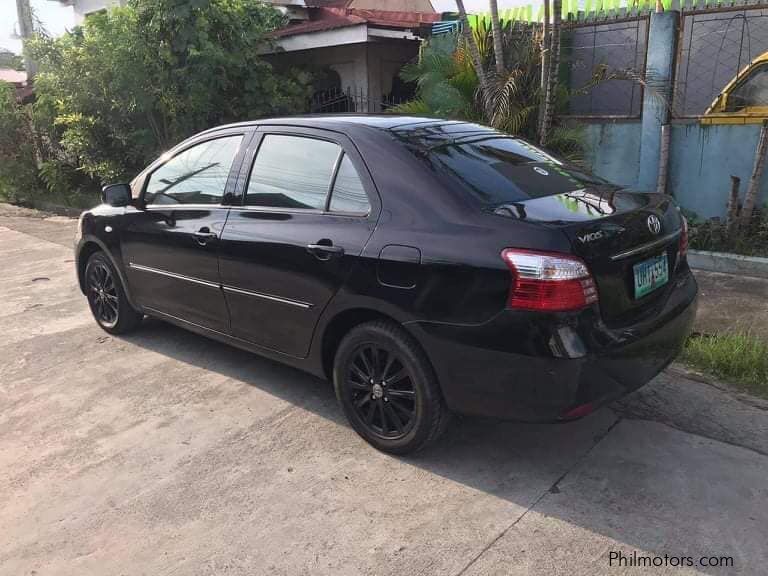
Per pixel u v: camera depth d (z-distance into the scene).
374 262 3.11
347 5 12.83
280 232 3.57
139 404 4.05
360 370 3.40
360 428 3.46
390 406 3.29
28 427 3.82
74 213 12.14
